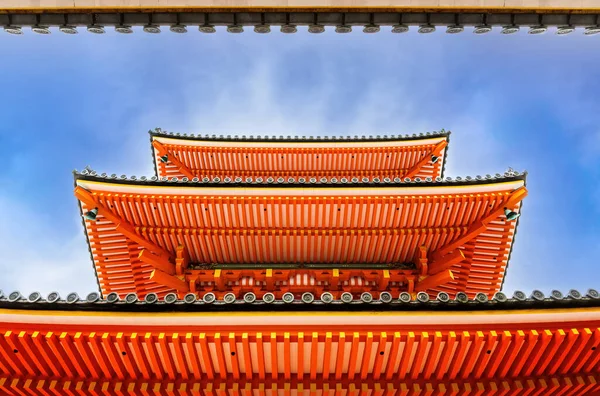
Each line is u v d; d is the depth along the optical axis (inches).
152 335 318.7
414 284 558.3
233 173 818.2
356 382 343.0
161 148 770.2
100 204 518.6
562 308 314.2
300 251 576.7
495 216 530.0
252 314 316.8
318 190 520.7
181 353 323.9
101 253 552.4
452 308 318.3
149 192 522.6
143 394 339.3
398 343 322.0
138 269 560.7
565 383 327.3
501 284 601.3
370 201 526.6
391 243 562.6
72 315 313.7
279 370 349.1
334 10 406.3
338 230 551.2
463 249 561.3
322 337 322.0
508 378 336.5
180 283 549.3
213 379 342.0
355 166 816.3
